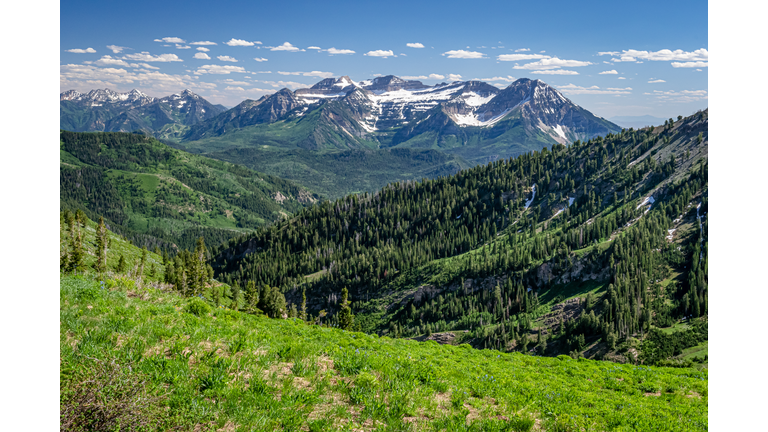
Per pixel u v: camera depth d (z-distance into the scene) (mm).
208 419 9719
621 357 126188
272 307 118375
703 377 29859
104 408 8680
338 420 10898
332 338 21094
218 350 13742
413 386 13891
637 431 14898
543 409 15281
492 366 24234
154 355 11992
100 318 14078
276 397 11242
